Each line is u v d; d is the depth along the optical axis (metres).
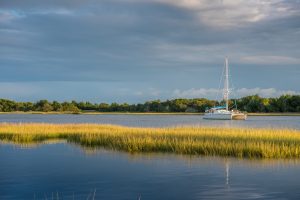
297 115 185.88
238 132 37.78
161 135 36.03
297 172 21.98
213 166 23.92
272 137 33.41
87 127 49.47
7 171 22.61
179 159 26.59
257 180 20.08
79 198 16.83
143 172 22.22
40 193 17.62
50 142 37.94
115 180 20.19
